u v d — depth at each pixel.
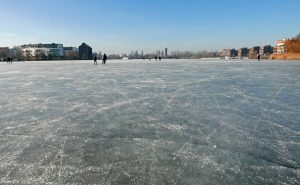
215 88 14.43
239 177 4.32
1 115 8.44
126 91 13.40
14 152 5.39
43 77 21.47
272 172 4.50
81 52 175.12
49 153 5.32
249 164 4.82
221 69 30.73
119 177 4.31
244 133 6.64
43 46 190.38
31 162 4.90
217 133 6.63
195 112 8.83
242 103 10.34
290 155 5.25
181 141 6.04
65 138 6.22
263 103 10.34
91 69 31.92
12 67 39.72
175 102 10.52
